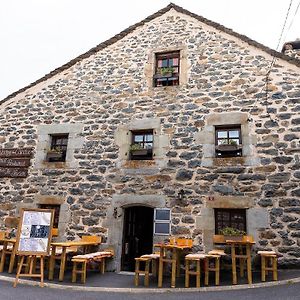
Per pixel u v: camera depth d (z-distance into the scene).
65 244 5.76
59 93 8.33
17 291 4.76
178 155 6.98
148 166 7.09
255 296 4.37
